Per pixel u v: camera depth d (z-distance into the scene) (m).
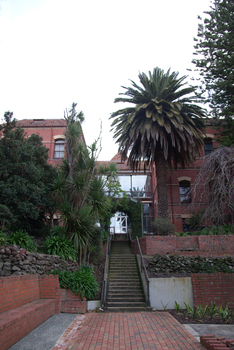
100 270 12.64
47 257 8.82
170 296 9.36
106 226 19.06
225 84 16.31
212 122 18.20
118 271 12.32
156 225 14.45
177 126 14.57
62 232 11.20
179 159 18.34
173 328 6.69
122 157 17.55
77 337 5.96
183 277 9.54
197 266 10.41
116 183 19.55
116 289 10.69
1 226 9.27
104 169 15.30
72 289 8.95
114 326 6.91
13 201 9.87
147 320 7.57
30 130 21.70
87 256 12.39
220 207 7.78
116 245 20.12
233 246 12.02
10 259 7.15
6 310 5.84
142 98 16.75
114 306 9.36
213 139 21.48
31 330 5.95
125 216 24.69
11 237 8.75
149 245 12.73
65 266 9.88
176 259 10.80
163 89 16.00
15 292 6.34
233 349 4.66
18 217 10.41
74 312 8.39
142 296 10.17
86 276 9.38
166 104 16.17
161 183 16.11
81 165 12.47
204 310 7.91
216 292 9.05
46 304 7.06
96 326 6.90
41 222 13.07
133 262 13.23
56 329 6.38
